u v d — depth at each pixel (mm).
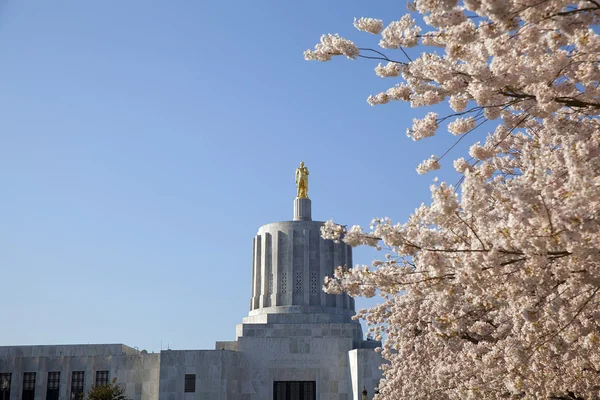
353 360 70875
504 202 11773
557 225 10367
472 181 11320
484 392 20031
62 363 76125
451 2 9695
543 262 10961
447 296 12836
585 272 11781
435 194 11289
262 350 75125
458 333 15312
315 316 78875
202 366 70438
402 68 13766
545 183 10922
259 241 85312
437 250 12031
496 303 13258
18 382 75750
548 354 16031
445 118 13773
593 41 11039
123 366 75875
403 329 29125
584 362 16453
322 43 13859
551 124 13344
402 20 13008
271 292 81875
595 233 10703
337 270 16156
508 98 13414
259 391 74062
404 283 13422
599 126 13062
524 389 16953
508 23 9852
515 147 17859
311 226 83062
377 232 12484
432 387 26828
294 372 74500
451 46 11539
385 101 14891
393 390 33188
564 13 10055
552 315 13641
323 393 73625
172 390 69938
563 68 11523
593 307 13805
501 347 17859
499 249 11242
